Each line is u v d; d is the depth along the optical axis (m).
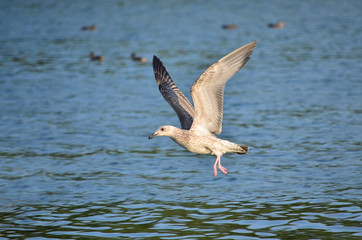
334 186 13.92
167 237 11.20
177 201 13.18
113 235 11.38
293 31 45.16
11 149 17.59
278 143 17.84
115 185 14.38
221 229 11.54
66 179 14.87
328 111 21.69
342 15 53.38
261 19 52.66
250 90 25.92
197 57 34.88
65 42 41.66
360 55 33.91
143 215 12.39
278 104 23.11
